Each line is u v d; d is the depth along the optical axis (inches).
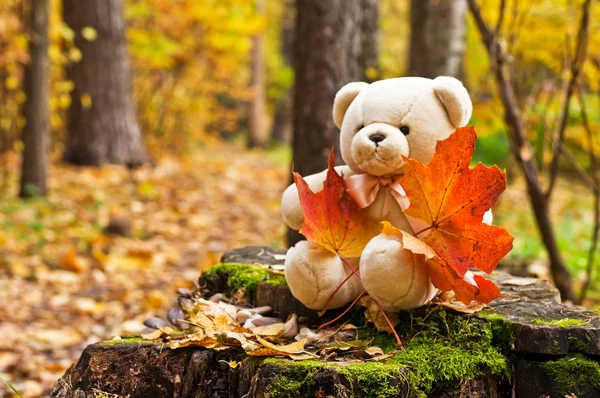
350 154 97.4
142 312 203.9
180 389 94.3
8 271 232.2
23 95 353.1
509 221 323.0
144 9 506.0
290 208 100.3
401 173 94.8
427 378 86.7
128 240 279.0
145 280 236.8
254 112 821.9
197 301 104.5
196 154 632.4
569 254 243.1
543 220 169.2
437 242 89.3
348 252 94.6
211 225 323.3
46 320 195.8
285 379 83.9
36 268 236.2
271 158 668.7
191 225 316.5
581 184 449.1
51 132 493.7
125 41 442.0
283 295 108.3
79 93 429.4
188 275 239.6
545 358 92.0
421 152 93.1
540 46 206.8
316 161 185.6
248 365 89.0
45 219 292.4
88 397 94.6
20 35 335.0
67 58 429.7
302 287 96.5
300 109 187.3
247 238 303.4
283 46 953.5
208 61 587.2
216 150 752.3
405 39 634.8
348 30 186.9
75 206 323.0
